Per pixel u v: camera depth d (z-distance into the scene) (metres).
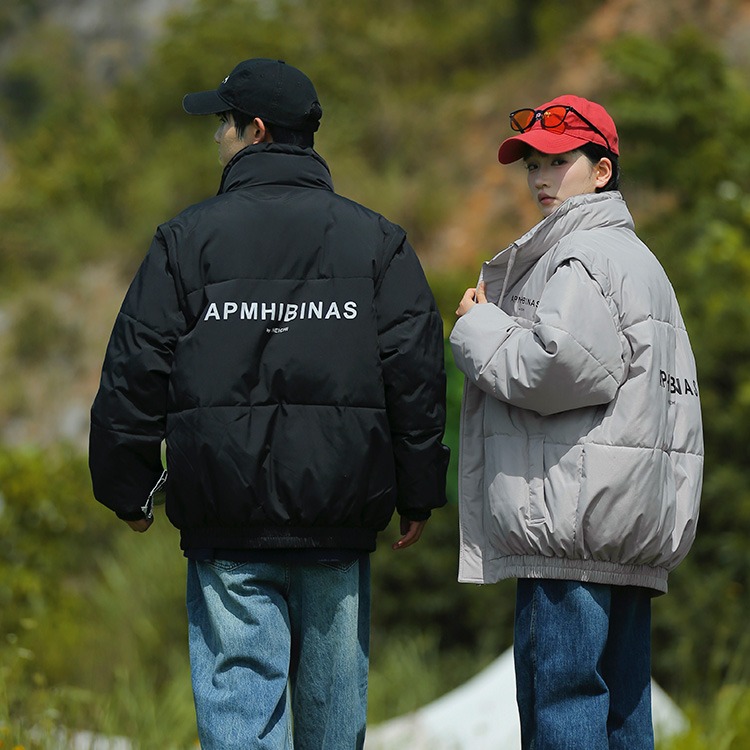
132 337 11.42
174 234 11.66
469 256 52.91
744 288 34.72
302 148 12.24
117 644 32.47
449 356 26.25
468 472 12.21
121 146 64.25
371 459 11.38
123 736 21.86
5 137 81.31
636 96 46.38
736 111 46.09
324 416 11.27
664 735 21.09
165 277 11.52
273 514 11.16
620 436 11.20
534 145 12.23
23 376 55.66
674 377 11.82
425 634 34.50
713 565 31.45
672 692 30.34
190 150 61.16
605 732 11.50
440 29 66.50
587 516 11.16
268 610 11.48
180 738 23.38
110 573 35.50
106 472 11.55
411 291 11.76
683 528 11.70
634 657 12.18
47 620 32.88
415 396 11.62
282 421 11.22
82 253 59.97
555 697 11.49
